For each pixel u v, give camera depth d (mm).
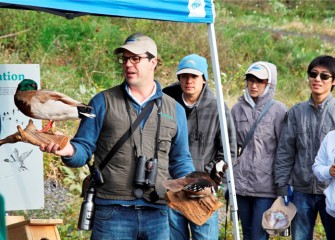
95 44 19281
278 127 9352
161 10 7086
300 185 9164
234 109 9547
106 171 6848
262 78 9297
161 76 19312
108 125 6836
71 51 18797
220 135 8742
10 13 18891
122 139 6824
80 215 6891
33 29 18969
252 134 9359
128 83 6891
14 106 7805
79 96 16078
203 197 6801
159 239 6957
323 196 9086
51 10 8164
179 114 7137
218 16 26031
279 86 21562
